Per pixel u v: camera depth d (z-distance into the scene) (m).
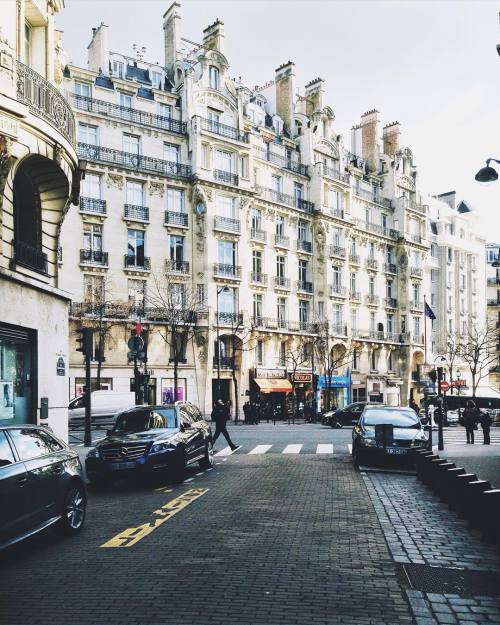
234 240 43.81
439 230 71.56
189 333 40.75
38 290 16.12
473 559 7.21
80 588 6.06
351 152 64.50
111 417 32.28
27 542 8.12
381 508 10.39
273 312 47.31
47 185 16.28
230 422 41.31
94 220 37.59
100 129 38.66
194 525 8.98
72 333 35.81
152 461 12.95
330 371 48.81
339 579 6.35
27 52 15.96
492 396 54.38
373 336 56.91
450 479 10.39
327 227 52.16
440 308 70.44
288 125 53.41
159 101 42.25
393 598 5.79
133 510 10.38
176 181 41.53
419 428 16.97
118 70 41.84
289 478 14.28
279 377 46.97
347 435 28.41
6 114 13.20
